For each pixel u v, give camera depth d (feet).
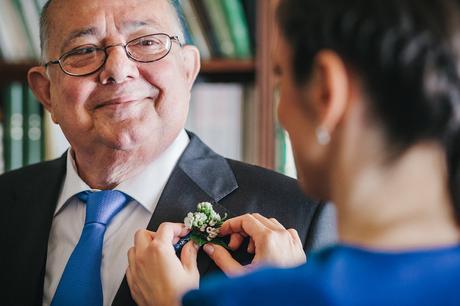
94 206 2.74
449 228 1.51
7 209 2.90
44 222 2.81
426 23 1.47
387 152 1.49
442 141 1.49
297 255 2.39
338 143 1.52
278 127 3.73
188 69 2.88
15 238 2.82
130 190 2.75
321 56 1.51
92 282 2.62
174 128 2.76
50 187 2.90
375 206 1.51
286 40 1.58
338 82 1.49
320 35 1.52
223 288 1.56
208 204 2.56
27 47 3.88
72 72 2.70
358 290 1.44
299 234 2.67
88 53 2.71
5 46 3.87
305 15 1.55
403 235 1.49
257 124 3.74
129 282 2.41
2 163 3.80
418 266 1.44
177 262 2.32
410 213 1.50
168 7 2.80
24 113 3.79
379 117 1.49
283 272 1.54
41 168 3.02
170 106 2.73
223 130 3.84
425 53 1.46
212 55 3.82
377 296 1.43
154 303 2.28
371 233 1.51
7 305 2.73
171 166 2.79
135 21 2.70
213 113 3.84
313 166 1.58
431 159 1.50
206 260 2.52
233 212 2.69
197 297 1.59
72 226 2.81
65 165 2.95
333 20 1.51
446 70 1.47
